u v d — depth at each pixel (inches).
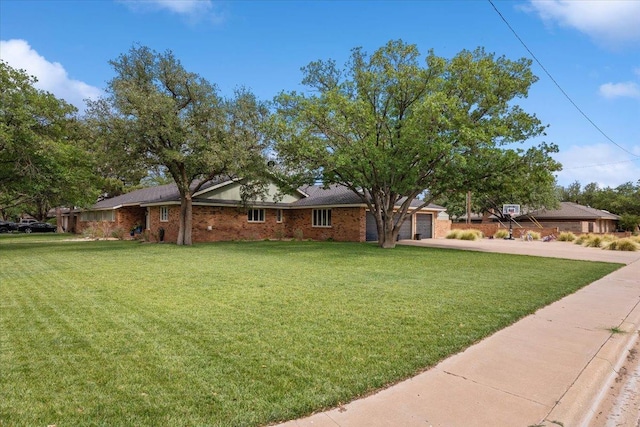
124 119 633.6
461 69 634.2
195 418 110.7
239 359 155.6
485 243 949.8
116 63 685.3
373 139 603.8
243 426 107.7
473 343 181.2
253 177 740.7
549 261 530.0
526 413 118.3
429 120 575.8
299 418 113.0
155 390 128.0
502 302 263.0
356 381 136.3
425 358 159.0
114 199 1252.5
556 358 165.0
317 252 612.4
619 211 1785.2
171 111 653.3
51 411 113.7
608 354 171.8
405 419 113.2
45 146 659.4
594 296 298.8
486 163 633.6
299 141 630.5
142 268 414.9
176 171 757.9
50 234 1321.4
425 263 480.1
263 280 341.1
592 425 122.7
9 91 653.3
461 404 123.0
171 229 899.4
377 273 389.4
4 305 243.3
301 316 220.5
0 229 1476.4
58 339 178.1
